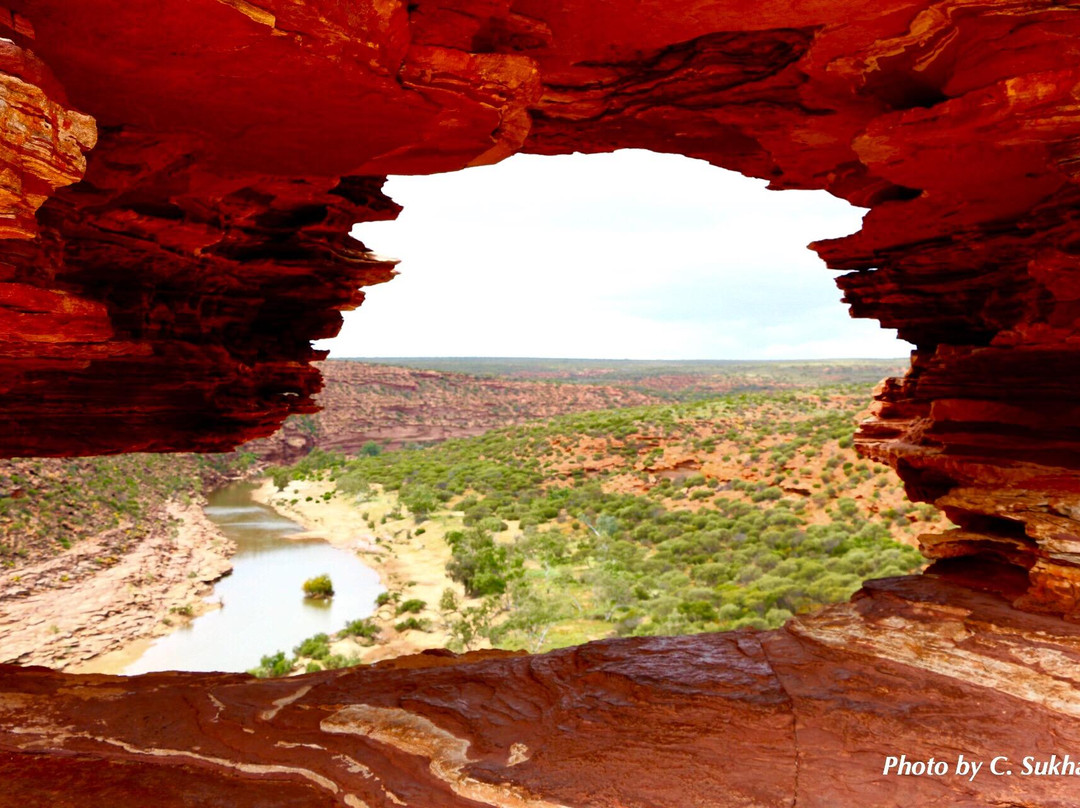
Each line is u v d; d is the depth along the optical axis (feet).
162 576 158.40
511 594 138.62
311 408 42.63
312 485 328.70
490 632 117.08
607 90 25.95
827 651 22.06
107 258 28.86
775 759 16.49
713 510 189.16
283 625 134.72
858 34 21.11
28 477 191.21
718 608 122.62
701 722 18.22
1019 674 19.69
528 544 174.50
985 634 21.95
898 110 23.97
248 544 207.62
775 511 176.65
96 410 32.24
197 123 20.44
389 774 16.49
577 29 21.49
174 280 32.50
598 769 16.33
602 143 30.27
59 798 15.11
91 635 121.08
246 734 18.44
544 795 15.34
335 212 33.73
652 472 236.22
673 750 16.99
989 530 26.78
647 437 271.49
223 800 15.19
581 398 645.10
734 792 15.25
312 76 17.76
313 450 437.58
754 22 20.90
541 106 26.99
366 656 115.96
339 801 15.29
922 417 33.50
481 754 17.30
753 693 19.53
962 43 20.48
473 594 146.61
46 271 18.22
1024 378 27.86
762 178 33.60
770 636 23.72
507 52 21.31
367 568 179.11
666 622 111.75
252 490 324.60
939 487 29.99
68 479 204.95
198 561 177.37
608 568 148.56
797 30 22.33
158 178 24.76
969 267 31.12
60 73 17.26
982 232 28.96
